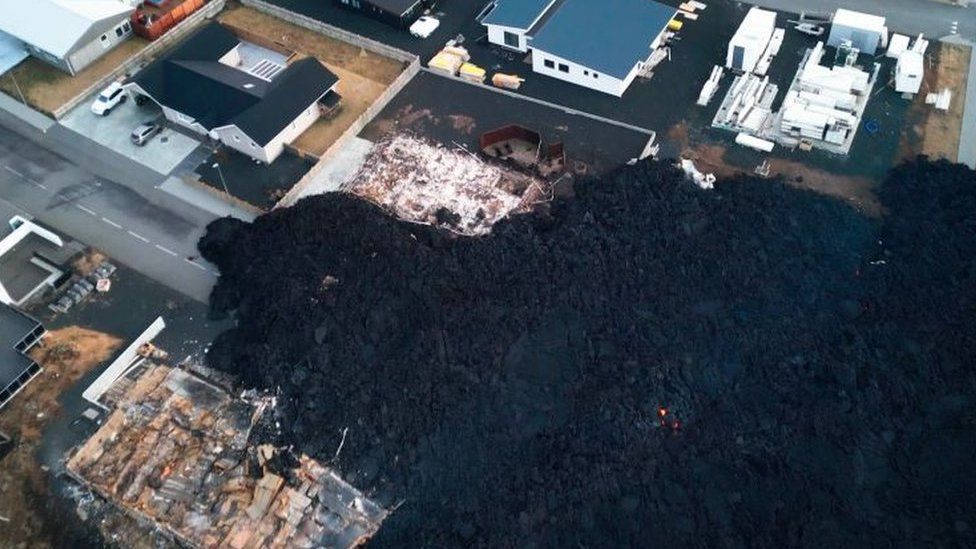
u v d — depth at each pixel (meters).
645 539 41.12
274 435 44.84
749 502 42.06
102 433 45.72
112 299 51.72
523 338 47.44
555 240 51.06
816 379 45.88
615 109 60.22
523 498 42.16
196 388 47.16
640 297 48.97
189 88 59.62
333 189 56.19
